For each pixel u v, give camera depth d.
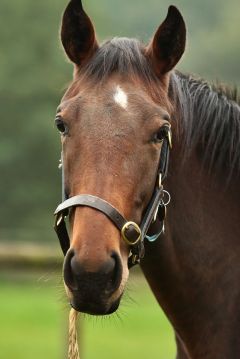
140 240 4.64
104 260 4.32
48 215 47.47
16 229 46.75
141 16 62.72
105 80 4.78
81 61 4.96
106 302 4.34
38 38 51.16
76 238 4.40
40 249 9.73
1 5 51.28
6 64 50.09
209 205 5.13
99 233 4.40
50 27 51.50
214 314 5.08
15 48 50.62
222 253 5.11
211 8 69.25
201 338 5.11
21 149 48.59
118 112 4.62
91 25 4.93
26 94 49.47
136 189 4.59
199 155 5.16
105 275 4.31
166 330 15.41
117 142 4.56
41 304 19.17
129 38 5.07
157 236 4.86
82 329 9.48
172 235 5.06
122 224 4.50
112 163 4.54
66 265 4.38
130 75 4.81
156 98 4.79
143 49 5.00
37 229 46.47
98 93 4.71
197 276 5.09
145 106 4.67
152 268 5.10
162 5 65.00
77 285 4.31
